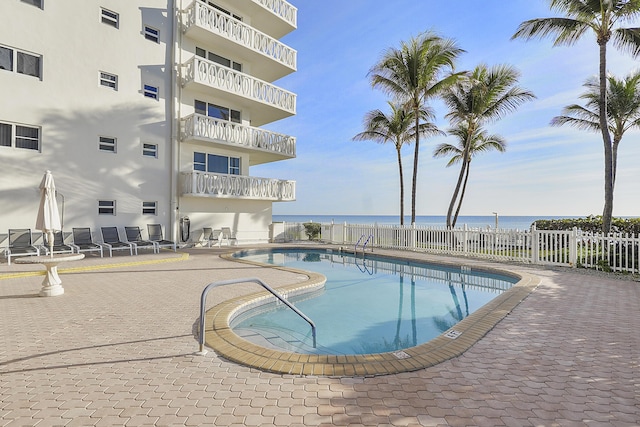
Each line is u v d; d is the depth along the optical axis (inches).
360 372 130.7
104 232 480.1
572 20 449.4
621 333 178.2
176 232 578.2
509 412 104.3
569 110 703.7
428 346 157.6
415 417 101.5
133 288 282.0
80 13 472.1
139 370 133.3
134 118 529.3
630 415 102.8
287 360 141.3
